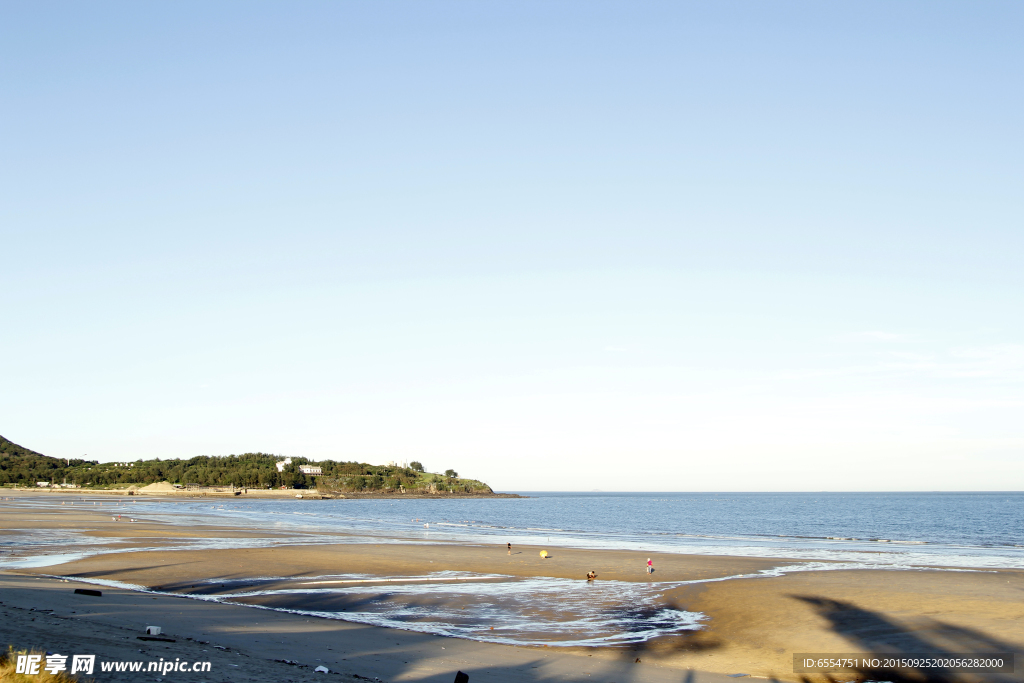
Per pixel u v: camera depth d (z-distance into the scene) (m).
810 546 71.56
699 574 44.72
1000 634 27.62
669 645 26.17
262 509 173.50
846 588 38.62
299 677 15.80
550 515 166.38
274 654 19.50
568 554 56.69
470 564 48.25
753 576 43.84
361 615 30.20
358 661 19.83
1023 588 38.50
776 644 26.34
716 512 185.12
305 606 32.06
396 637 25.00
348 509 190.50
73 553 50.53
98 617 22.80
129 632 19.61
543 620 30.19
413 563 48.12
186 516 115.19
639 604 34.16
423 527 100.19
